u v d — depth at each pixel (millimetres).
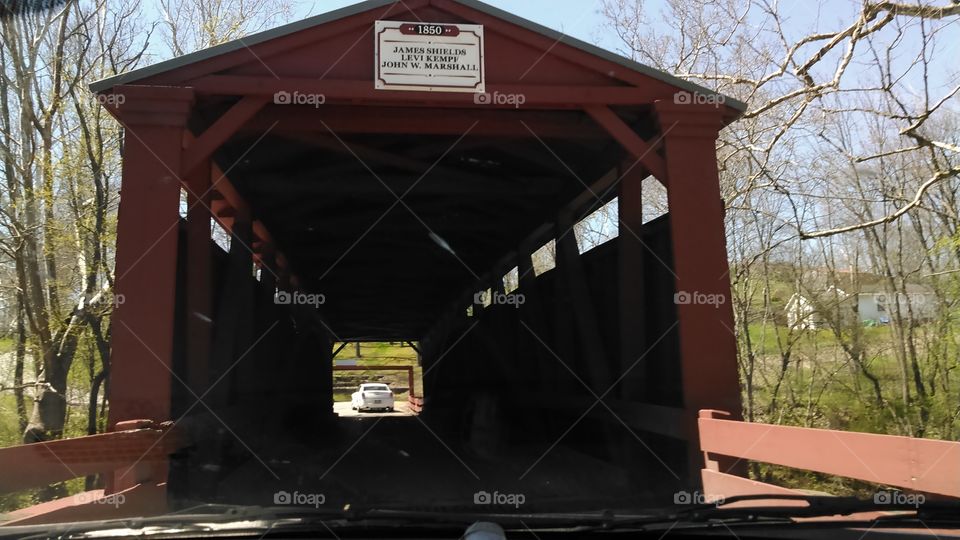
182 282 7098
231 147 7762
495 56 6230
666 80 6359
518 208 11188
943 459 3156
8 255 10812
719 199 6184
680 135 6262
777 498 3480
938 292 11281
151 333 5352
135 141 5609
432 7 6176
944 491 3145
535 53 6289
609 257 8852
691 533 3301
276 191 9656
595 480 6543
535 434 11422
